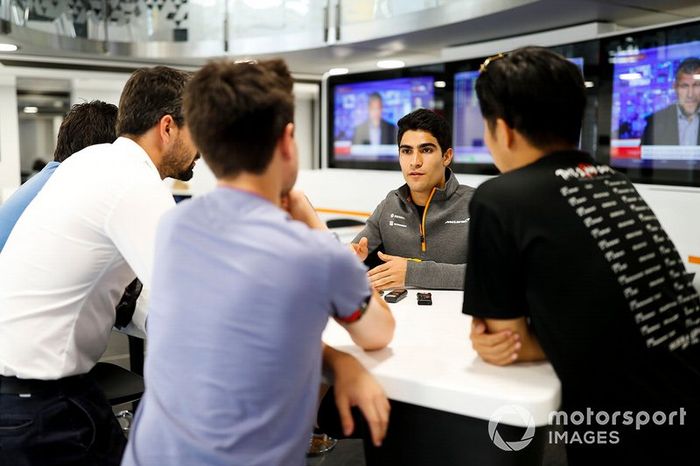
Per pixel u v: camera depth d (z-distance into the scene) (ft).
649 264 3.61
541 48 3.72
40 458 4.68
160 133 5.12
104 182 4.61
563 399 3.45
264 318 3.10
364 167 15.99
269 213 3.27
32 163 19.67
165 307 3.33
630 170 10.57
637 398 3.47
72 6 16.92
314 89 21.25
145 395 3.54
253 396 3.16
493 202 3.50
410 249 7.02
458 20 12.03
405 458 4.03
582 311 3.38
